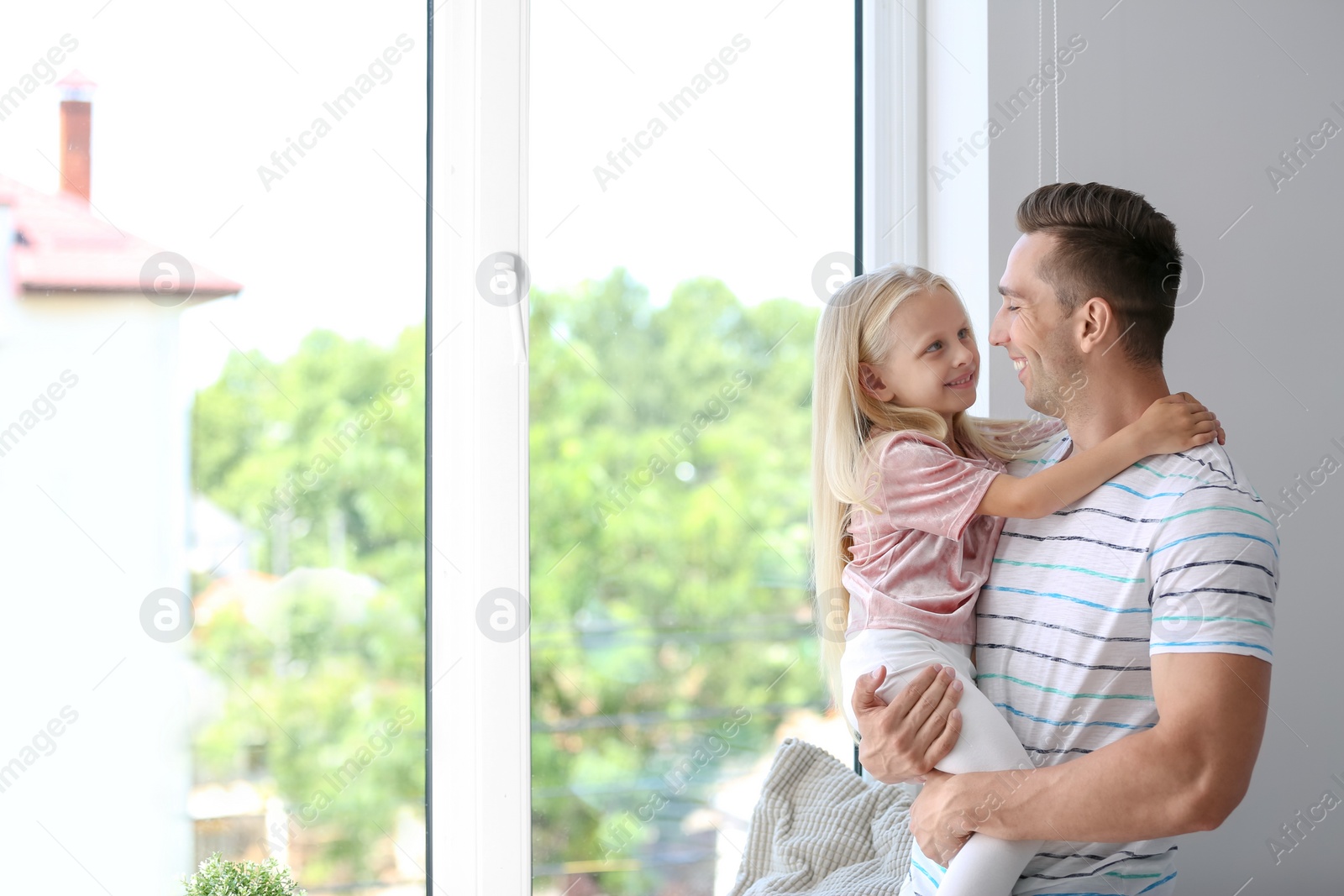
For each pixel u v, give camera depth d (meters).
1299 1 1.90
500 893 1.59
